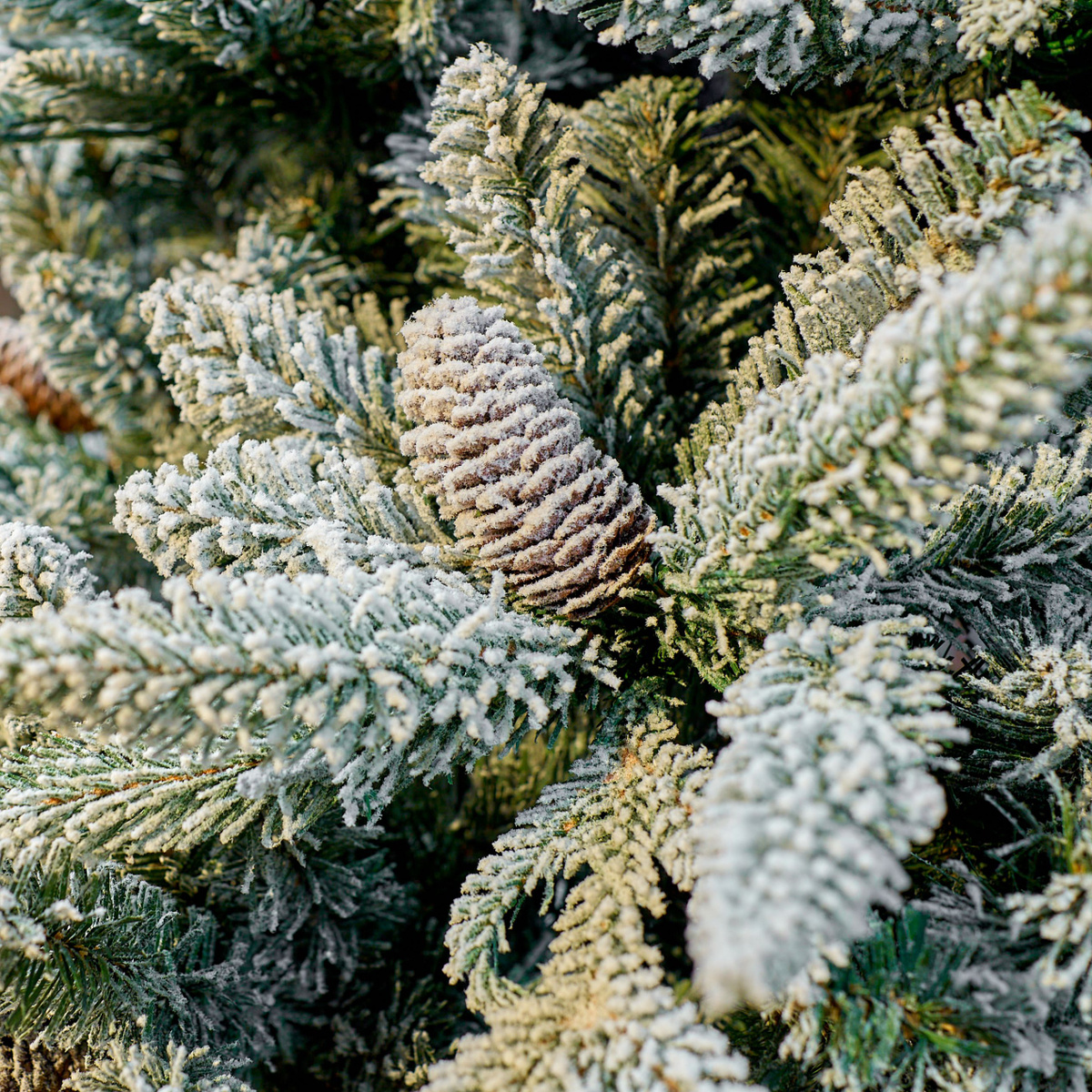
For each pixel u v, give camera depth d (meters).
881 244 0.61
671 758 0.60
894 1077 0.56
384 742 0.57
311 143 0.82
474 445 0.60
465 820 0.73
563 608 0.61
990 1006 0.55
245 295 0.67
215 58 0.75
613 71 0.77
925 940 0.57
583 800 0.60
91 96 0.78
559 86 0.76
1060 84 0.65
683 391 0.70
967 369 0.52
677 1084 0.54
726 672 0.61
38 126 0.79
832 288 0.60
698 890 0.56
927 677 0.55
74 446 0.97
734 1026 0.59
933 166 0.59
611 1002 0.56
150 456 0.83
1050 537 0.62
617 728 0.61
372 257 0.81
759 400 0.59
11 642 0.54
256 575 0.58
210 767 0.60
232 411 0.65
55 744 0.62
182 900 0.67
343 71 0.76
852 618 0.59
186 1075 0.60
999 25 0.59
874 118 0.69
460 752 0.59
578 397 0.65
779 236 0.73
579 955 0.57
